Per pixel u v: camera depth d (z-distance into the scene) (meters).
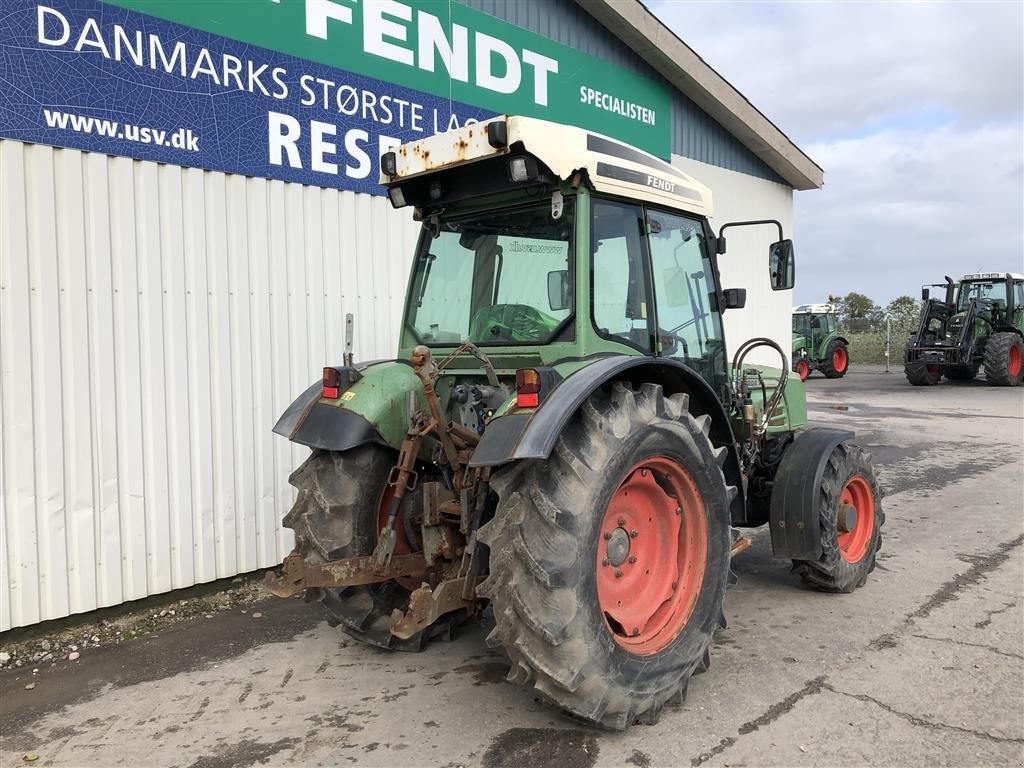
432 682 3.54
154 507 4.60
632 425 2.97
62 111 4.16
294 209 5.26
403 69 5.91
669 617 3.26
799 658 3.66
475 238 3.72
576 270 3.25
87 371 4.30
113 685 3.64
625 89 8.25
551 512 2.71
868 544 4.70
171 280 4.64
